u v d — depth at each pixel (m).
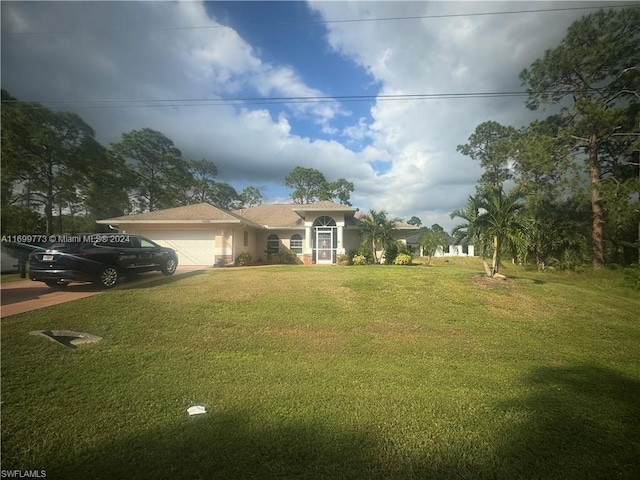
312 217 22.61
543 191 21.31
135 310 7.77
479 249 13.35
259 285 11.04
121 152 35.69
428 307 9.14
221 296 9.40
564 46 20.53
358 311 8.56
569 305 10.12
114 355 5.39
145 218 19.84
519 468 2.85
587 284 15.64
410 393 4.30
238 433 3.28
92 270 9.71
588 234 22.91
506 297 10.57
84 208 29.03
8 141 23.09
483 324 7.98
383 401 4.04
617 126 19.69
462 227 13.26
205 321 7.34
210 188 45.56
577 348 6.65
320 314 8.16
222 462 2.84
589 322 8.57
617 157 23.03
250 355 5.61
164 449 3.02
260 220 25.78
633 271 16.14
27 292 9.60
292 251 24.16
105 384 4.36
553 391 4.50
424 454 3.01
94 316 7.22
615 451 3.12
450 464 2.88
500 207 12.86
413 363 5.46
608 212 18.91
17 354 5.21
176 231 20.14
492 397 4.25
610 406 4.05
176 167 38.59
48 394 4.04
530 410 3.89
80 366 4.91
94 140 26.91
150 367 4.98
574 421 3.65
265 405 3.87
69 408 3.72
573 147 21.25
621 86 20.52
